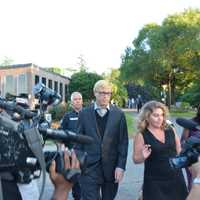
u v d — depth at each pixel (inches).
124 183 419.8
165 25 2450.8
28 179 81.3
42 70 1562.5
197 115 256.7
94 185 237.8
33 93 112.9
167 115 222.4
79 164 83.2
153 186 212.1
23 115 80.4
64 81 1941.4
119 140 245.4
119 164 242.4
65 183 83.4
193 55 2461.9
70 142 83.5
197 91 2495.1
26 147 77.9
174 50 2456.9
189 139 92.6
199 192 91.1
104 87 243.9
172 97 2785.4
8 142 78.2
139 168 501.0
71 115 323.9
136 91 3206.2
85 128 243.3
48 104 110.1
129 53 2726.4
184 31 2389.3
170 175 212.5
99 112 245.6
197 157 90.8
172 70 2635.3
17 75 1362.0
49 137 82.2
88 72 1982.0
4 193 81.1
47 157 83.1
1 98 84.3
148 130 218.2
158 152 213.8
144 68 2576.3
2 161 78.2
